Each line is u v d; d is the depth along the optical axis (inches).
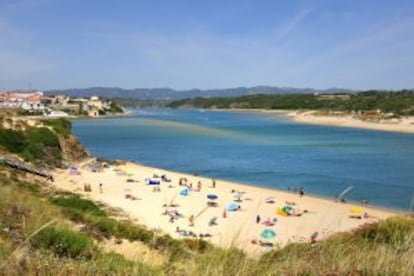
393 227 335.3
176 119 7628.0
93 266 189.9
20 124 2313.0
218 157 2854.3
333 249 219.1
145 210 1378.0
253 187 1891.0
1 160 1561.3
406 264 190.4
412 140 4013.3
